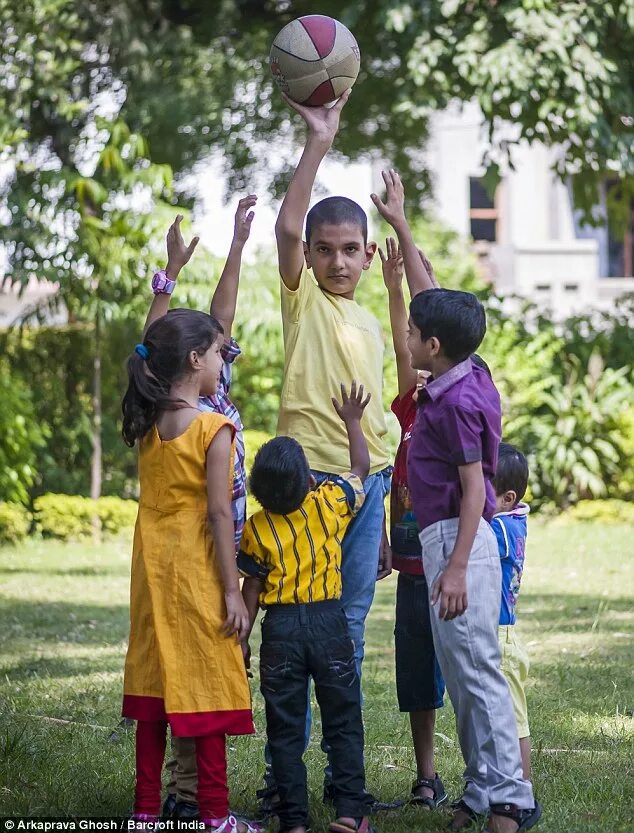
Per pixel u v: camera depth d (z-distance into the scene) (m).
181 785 6.14
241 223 6.75
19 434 21.39
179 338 5.89
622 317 27.02
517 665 6.32
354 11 23.64
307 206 6.51
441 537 5.80
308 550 5.97
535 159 40.56
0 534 21.91
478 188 41.06
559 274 40.47
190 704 5.64
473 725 5.80
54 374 24.67
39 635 12.21
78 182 21.98
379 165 33.56
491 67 21.75
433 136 34.09
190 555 5.78
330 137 6.66
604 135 22.67
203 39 27.56
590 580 16.23
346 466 6.51
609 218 28.98
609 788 6.70
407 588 6.70
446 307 5.86
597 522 23.98
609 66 22.08
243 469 6.41
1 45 22.73
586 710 8.67
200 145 29.34
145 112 25.88
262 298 23.67
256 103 29.33
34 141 25.97
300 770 5.86
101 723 8.32
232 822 5.72
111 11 24.97
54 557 19.86
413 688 6.62
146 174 22.78
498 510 6.51
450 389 5.84
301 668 5.92
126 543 22.17
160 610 5.74
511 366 24.77
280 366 25.38
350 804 5.80
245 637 5.83
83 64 26.03
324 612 5.96
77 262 22.08
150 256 22.56
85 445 24.47
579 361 25.64
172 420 5.89
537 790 6.66
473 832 5.83
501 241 40.94
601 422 25.05
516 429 24.95
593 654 10.93
